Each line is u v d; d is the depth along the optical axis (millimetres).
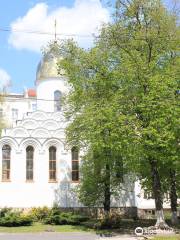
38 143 51031
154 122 31219
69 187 50812
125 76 33219
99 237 32625
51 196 50438
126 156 33375
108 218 39031
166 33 34500
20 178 50188
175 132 31828
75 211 50188
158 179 34812
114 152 36250
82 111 38312
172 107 31281
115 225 38375
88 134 35625
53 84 58688
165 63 34594
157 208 34344
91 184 44625
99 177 44250
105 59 35375
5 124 49344
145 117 32281
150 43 34344
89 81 35312
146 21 34844
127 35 35281
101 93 35281
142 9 34781
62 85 58625
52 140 51312
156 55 34312
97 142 32812
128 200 51594
